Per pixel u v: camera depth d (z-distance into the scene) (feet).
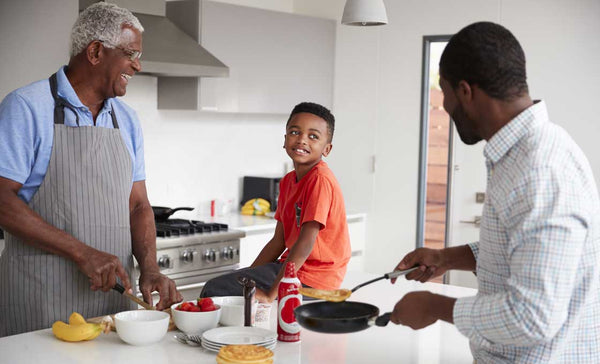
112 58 6.57
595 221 3.99
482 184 14.47
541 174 3.88
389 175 15.67
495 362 4.37
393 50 15.39
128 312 5.75
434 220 15.61
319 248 6.98
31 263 6.53
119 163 6.82
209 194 14.92
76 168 6.56
